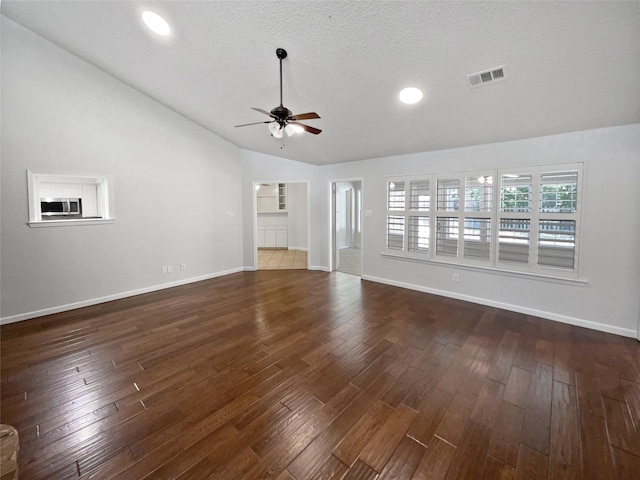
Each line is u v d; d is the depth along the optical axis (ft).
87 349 8.83
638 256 9.21
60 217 13.50
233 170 18.34
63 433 5.57
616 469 4.82
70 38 10.74
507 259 11.78
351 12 6.91
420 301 13.15
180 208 15.69
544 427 5.75
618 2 5.52
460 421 5.94
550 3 5.77
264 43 8.52
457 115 10.11
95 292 12.75
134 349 8.86
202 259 16.96
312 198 19.34
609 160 9.44
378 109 10.63
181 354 8.57
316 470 4.83
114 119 12.91
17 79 10.42
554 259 10.70
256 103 11.93
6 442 3.50
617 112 8.57
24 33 10.45
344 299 13.53
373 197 16.20
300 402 6.52
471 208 12.56
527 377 7.41
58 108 11.35
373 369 7.80
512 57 7.24
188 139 15.81
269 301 13.30
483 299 12.62
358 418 6.02
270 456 5.11
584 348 8.81
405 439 5.48
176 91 12.89
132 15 8.98
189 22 8.54
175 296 13.97
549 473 4.75
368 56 8.11
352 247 28.89
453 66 7.88
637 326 9.29
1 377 7.38
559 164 10.30
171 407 6.34
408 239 14.80
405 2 6.39
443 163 13.24
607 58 6.78
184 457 5.08
